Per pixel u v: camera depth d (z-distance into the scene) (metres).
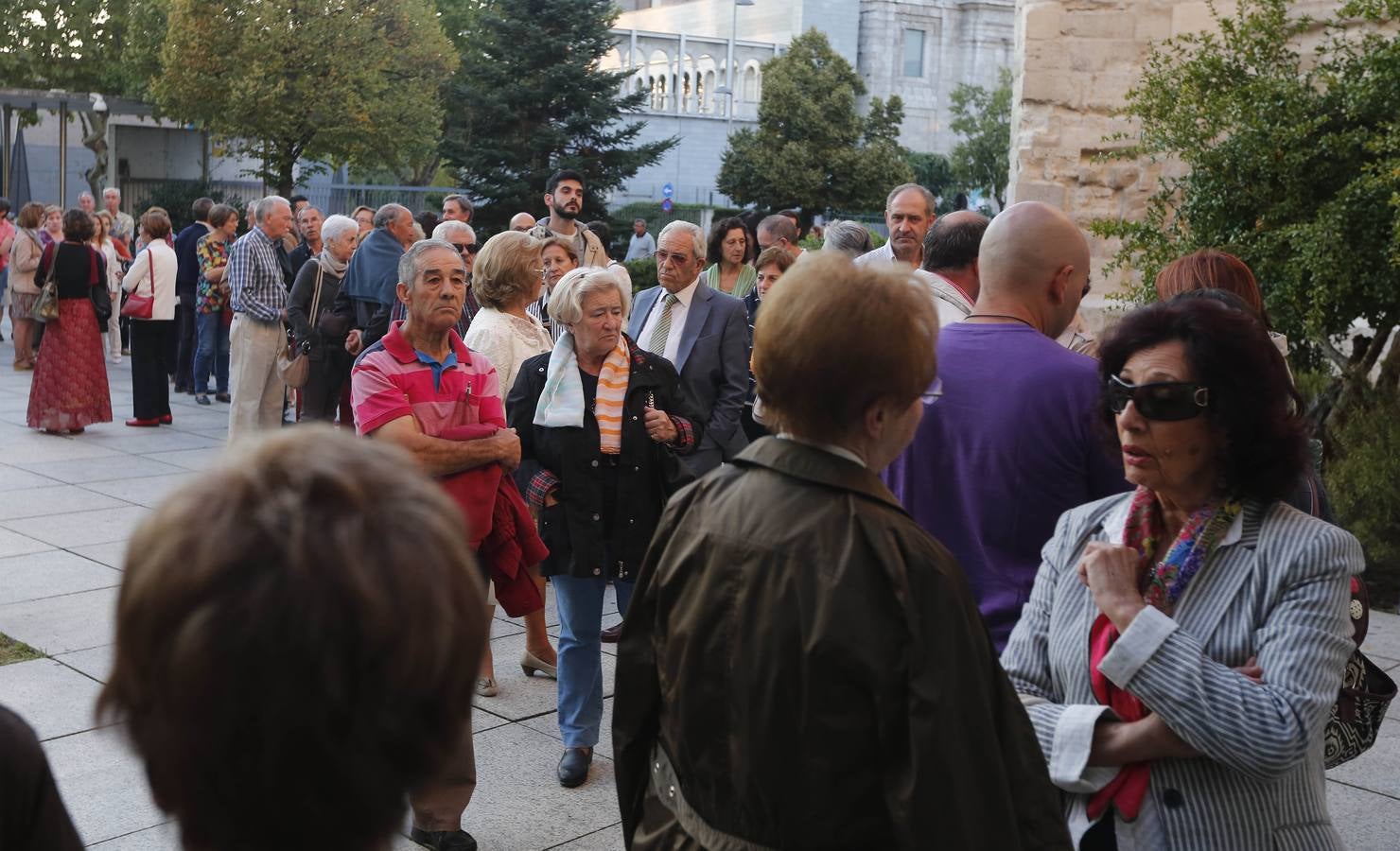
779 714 1.82
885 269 1.96
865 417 1.93
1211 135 8.34
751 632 1.85
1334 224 7.41
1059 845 1.85
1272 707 2.01
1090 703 2.24
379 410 4.08
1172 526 2.29
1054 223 2.98
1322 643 2.06
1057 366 2.81
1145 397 2.18
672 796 2.05
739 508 1.94
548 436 4.61
